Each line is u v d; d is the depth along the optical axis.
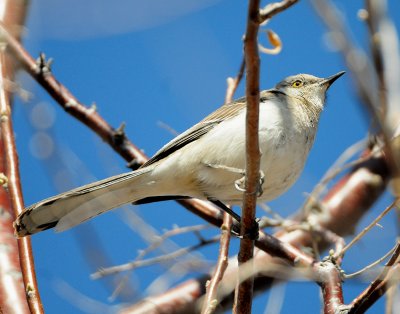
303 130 10.35
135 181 9.91
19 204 8.53
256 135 7.46
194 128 10.32
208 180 10.09
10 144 9.06
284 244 10.87
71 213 9.16
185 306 10.74
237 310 7.69
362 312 7.55
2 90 9.60
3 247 8.41
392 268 7.19
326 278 9.22
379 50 5.89
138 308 10.52
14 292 7.91
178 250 10.47
